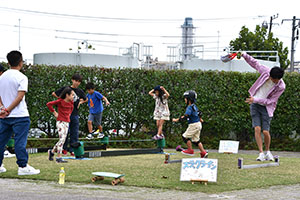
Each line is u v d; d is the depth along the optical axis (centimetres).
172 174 619
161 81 1212
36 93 1140
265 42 3569
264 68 811
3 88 575
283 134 1243
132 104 1204
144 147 1166
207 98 1226
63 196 442
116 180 527
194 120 870
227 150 1018
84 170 636
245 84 1223
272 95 807
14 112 571
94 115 1036
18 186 501
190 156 902
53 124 1152
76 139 873
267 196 481
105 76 1184
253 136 1266
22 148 574
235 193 495
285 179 602
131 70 1202
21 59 589
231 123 1227
